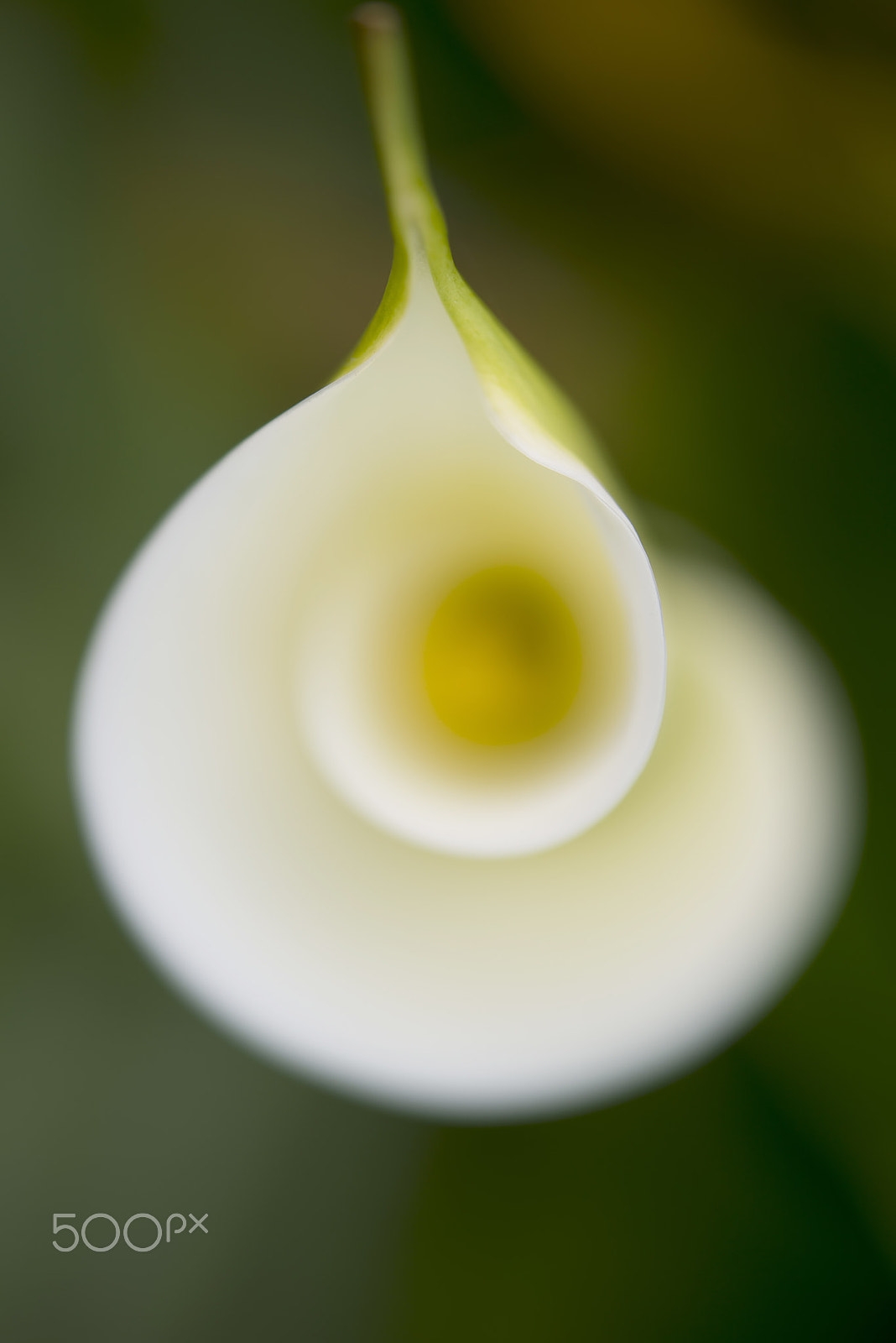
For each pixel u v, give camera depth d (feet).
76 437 1.17
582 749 1.00
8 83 1.18
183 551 0.90
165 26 1.18
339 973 0.95
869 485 1.11
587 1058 0.95
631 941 0.97
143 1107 1.13
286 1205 1.13
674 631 1.01
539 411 0.85
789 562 1.10
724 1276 1.10
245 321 1.19
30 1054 1.13
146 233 1.19
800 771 1.00
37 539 1.16
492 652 1.01
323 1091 1.14
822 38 1.12
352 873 0.96
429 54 1.15
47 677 1.15
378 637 0.99
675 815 0.99
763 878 0.98
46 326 1.17
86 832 0.91
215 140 1.20
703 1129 1.11
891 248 1.14
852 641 1.09
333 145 1.20
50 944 1.14
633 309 1.16
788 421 1.13
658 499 1.12
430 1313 1.10
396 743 1.00
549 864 0.98
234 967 0.93
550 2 1.12
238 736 0.94
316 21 1.19
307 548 0.94
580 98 1.15
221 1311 1.12
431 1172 1.13
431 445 0.92
